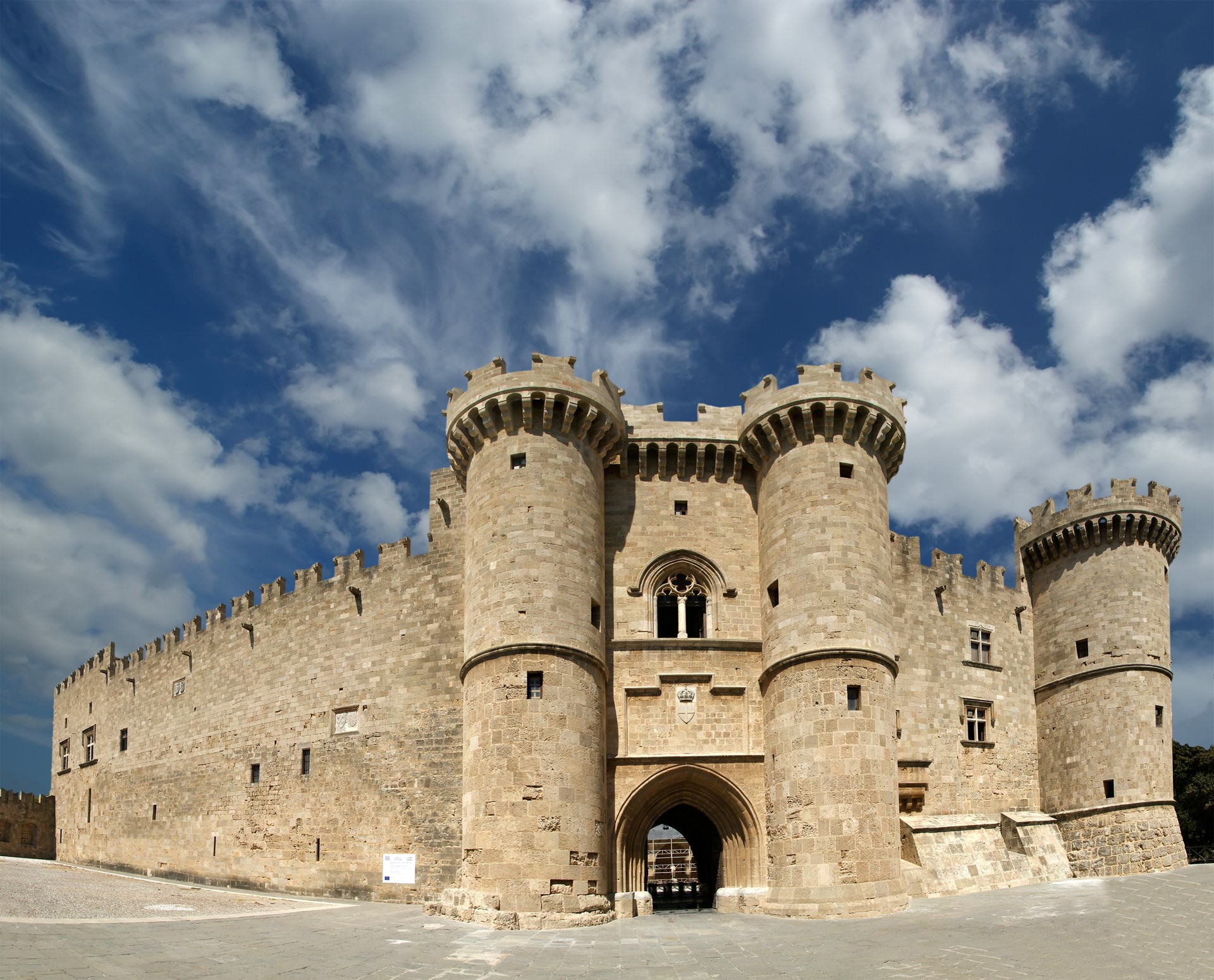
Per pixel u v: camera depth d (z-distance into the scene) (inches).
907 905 1387.8
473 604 1549.0
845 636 1481.3
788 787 1456.7
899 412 1662.2
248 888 1939.0
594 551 1590.8
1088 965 932.6
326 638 1962.4
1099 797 1838.1
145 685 2456.9
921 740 1815.9
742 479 1744.6
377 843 1756.9
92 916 1225.4
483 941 1181.7
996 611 1999.3
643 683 1612.9
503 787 1401.3
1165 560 1984.5
